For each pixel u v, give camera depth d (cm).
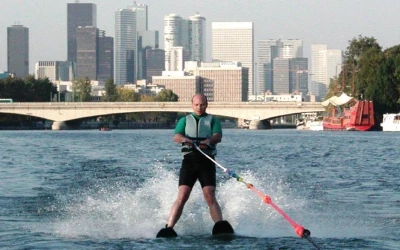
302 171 4322
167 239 1994
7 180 3719
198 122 2117
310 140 10550
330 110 18850
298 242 1941
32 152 6931
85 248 1853
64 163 5112
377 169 4538
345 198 2909
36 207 2589
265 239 1988
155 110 19638
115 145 8750
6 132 18200
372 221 2319
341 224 2256
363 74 17575
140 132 18488
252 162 5216
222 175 3694
